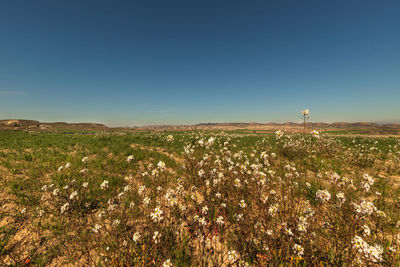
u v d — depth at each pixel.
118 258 2.61
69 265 2.62
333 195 4.00
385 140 16.91
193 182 5.31
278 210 3.46
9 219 3.37
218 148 10.94
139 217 3.63
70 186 4.27
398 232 3.12
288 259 2.50
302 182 5.07
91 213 3.77
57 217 3.53
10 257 2.64
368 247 2.14
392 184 5.36
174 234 3.02
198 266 2.59
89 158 7.31
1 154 7.35
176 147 11.55
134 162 7.22
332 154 9.19
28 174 5.24
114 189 4.72
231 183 4.47
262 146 11.62
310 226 2.92
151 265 2.56
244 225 3.19
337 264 2.41
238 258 2.61
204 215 3.62
